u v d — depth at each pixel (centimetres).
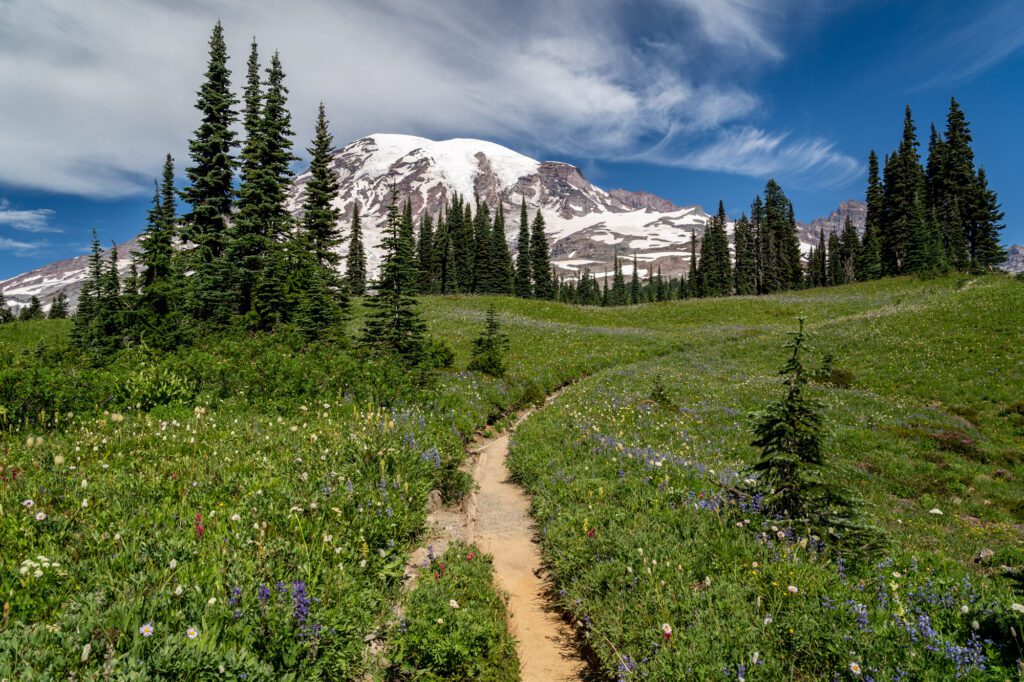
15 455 727
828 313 5497
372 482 798
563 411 1733
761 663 432
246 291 2888
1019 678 387
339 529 632
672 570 584
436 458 1030
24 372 1023
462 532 879
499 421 1778
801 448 704
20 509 539
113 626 374
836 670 429
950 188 7525
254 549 534
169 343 2197
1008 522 1034
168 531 536
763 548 611
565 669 546
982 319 3198
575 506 823
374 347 2130
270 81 3806
